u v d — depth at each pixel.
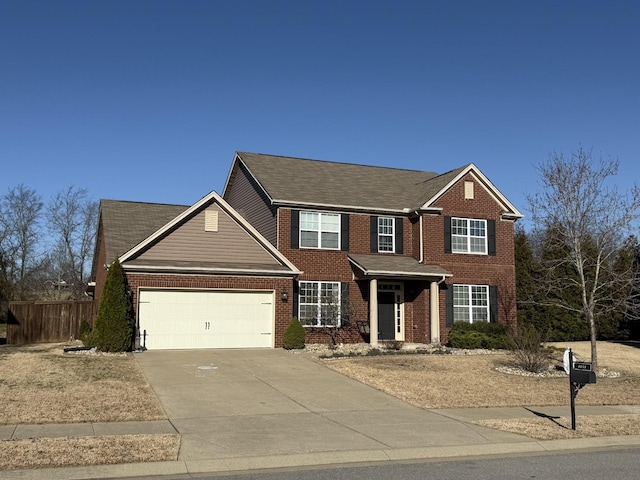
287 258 24.62
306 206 25.02
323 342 24.75
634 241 22.92
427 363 19.69
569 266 29.80
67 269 53.62
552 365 20.78
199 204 22.73
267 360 19.56
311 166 29.39
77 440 9.73
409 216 27.02
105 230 24.34
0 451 8.95
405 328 26.69
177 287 21.70
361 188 27.98
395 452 9.83
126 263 21.09
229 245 23.12
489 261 27.20
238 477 8.35
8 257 44.78
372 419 12.32
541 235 32.06
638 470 8.99
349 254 25.73
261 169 27.47
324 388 15.48
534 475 8.62
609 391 16.64
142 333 21.23
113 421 11.38
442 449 10.09
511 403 14.54
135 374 16.20
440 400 14.52
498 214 27.69
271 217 25.53
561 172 20.98
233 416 12.16
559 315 30.11
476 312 26.77
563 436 11.22
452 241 26.62
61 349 21.55
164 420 11.61
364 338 25.52
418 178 31.00
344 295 25.41
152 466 8.53
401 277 24.81
